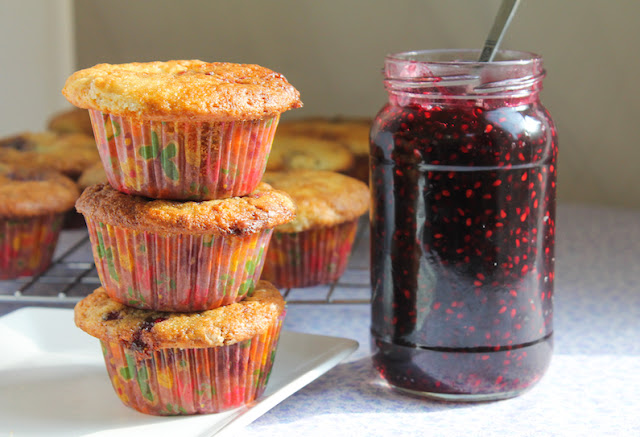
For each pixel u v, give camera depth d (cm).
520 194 54
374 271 57
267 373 56
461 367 55
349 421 54
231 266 53
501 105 54
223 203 53
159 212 52
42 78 103
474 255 54
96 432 53
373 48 91
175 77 52
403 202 55
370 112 93
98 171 76
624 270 73
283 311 55
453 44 88
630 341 62
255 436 53
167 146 52
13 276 72
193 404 54
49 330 62
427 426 54
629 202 88
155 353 53
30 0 100
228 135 52
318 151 76
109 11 98
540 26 85
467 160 53
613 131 86
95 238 54
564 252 77
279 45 94
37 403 56
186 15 96
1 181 72
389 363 56
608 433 53
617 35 83
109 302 55
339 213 67
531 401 56
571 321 65
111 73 53
